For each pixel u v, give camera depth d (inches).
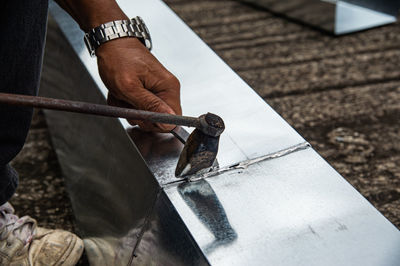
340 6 100.9
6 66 32.3
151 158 34.8
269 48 100.0
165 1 124.0
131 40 35.0
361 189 59.8
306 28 108.9
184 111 39.0
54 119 63.7
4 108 32.8
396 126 72.9
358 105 78.8
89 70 45.7
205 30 108.3
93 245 44.9
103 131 43.5
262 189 32.1
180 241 30.0
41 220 56.0
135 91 33.1
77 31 53.2
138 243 35.2
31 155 67.0
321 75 88.7
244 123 37.8
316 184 32.5
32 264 42.9
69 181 54.6
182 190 32.1
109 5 36.1
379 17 106.4
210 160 31.3
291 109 78.0
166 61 45.8
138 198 35.4
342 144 68.9
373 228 29.5
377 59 94.3
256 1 120.6
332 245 28.5
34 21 32.8
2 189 37.6
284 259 27.9
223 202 31.2
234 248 28.3
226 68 44.8
